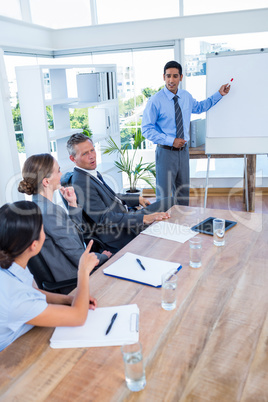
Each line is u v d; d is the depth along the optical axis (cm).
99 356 113
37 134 353
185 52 475
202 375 103
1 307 118
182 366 107
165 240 200
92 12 485
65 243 186
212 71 343
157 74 493
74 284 169
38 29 476
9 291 119
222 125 351
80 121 498
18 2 481
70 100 380
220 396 96
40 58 491
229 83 341
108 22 490
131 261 175
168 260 175
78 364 110
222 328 123
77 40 499
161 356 111
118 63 500
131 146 525
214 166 523
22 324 120
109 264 174
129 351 102
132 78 502
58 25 501
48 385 103
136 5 475
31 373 108
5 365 111
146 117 356
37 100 343
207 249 185
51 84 398
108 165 474
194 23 455
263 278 155
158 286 152
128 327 125
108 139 462
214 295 143
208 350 113
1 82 351
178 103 348
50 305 124
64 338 121
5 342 122
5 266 121
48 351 117
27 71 338
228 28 448
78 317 126
